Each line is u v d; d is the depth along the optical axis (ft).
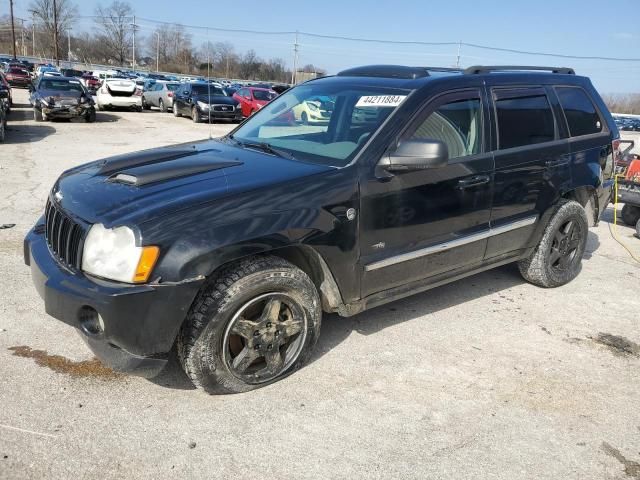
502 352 12.46
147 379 10.66
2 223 20.30
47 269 9.77
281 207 9.89
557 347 12.84
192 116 71.46
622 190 23.29
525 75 14.71
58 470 8.20
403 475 8.50
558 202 15.52
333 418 9.76
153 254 8.79
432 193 11.96
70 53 299.79
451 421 9.86
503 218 13.88
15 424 9.12
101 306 8.70
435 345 12.60
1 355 11.15
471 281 16.75
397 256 11.68
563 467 8.85
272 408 9.95
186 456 8.66
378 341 12.63
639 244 21.97
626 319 14.57
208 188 9.80
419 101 11.91
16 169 31.78
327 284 11.10
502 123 13.64
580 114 16.08
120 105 82.53
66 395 10.00
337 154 11.34
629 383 11.44
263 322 10.12
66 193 10.56
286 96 14.74
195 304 9.44
